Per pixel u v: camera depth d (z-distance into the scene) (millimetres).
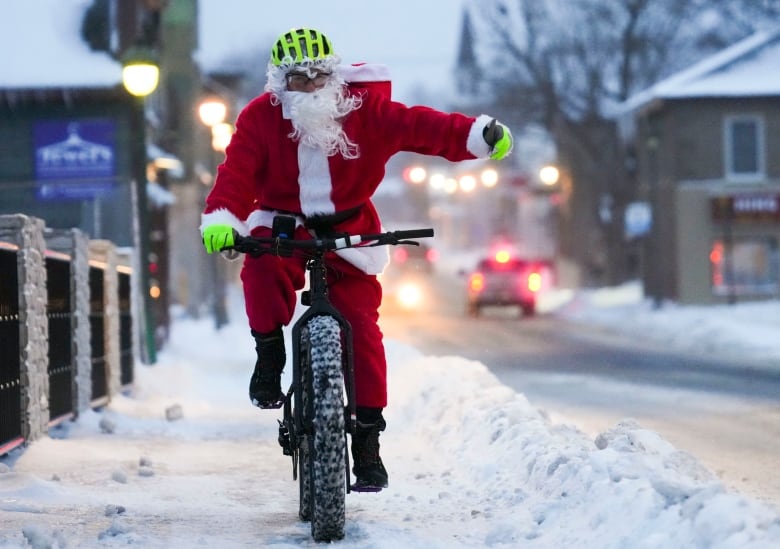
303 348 11070
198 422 23531
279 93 11305
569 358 45844
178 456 18594
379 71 11445
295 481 15883
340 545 11047
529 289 78938
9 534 11609
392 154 11570
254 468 17219
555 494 12508
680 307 80688
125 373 30000
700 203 83688
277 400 11797
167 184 69062
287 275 11539
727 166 83938
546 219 145250
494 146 11227
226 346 50594
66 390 22172
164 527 12242
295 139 11289
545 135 113938
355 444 11547
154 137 67375
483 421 17969
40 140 56000
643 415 25766
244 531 11992
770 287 83438
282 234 11117
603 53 106750
